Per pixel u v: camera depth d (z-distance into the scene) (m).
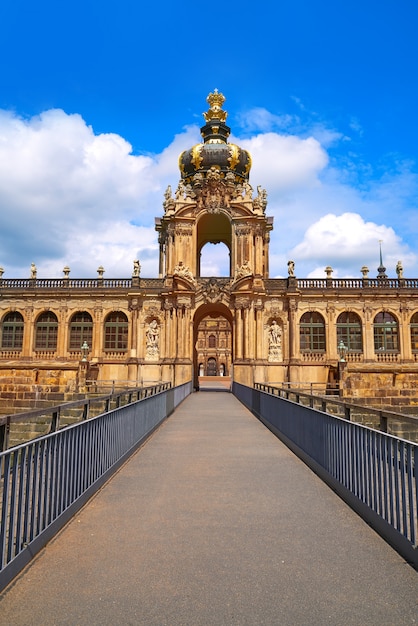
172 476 13.01
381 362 51.75
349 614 5.96
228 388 62.09
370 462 9.33
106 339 54.03
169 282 53.69
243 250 52.97
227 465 14.43
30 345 54.00
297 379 51.47
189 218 53.56
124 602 6.23
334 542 8.30
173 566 7.30
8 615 5.91
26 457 7.48
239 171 59.81
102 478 11.99
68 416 38.28
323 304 52.84
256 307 52.44
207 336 114.44
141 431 17.95
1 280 55.38
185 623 5.74
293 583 6.77
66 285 54.94
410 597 6.40
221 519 9.48
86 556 7.66
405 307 52.22
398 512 8.00
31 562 7.41
